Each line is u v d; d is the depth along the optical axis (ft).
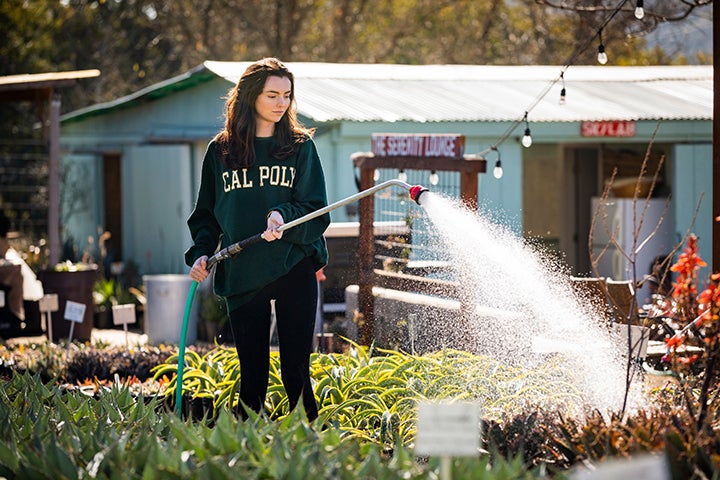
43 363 28.81
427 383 21.44
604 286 21.74
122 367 28.19
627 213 48.55
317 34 97.09
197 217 20.53
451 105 46.19
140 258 61.41
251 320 19.45
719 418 17.06
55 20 95.14
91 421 17.49
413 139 29.78
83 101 96.89
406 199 33.37
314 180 19.65
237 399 21.84
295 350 19.40
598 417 16.63
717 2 22.75
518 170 45.96
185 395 22.99
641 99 48.96
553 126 45.93
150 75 101.30
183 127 56.59
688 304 17.34
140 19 98.58
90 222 69.41
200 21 96.02
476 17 97.04
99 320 52.19
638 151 56.13
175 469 13.97
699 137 47.24
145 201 60.64
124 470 13.91
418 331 27.63
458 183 37.63
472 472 13.56
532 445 16.60
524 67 56.13
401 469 14.07
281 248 19.15
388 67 53.42
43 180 79.51
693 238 17.37
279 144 19.53
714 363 16.78
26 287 46.42
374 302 30.58
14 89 47.32
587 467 14.71
